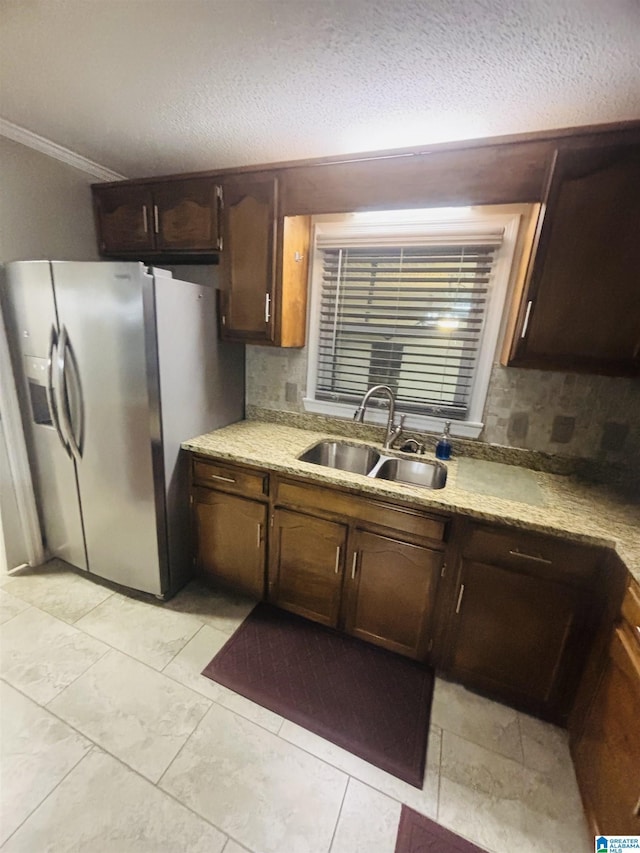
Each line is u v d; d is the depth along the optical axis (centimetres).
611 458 176
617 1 88
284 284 190
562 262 143
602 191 134
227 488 194
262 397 242
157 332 171
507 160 143
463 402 204
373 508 162
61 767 126
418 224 186
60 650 170
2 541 212
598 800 113
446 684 165
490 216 175
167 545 199
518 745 142
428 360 204
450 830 117
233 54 116
